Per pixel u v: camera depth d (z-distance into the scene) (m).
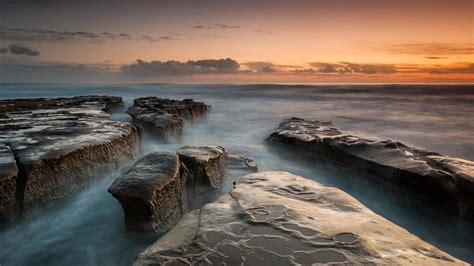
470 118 24.28
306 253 3.80
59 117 12.30
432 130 19.72
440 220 6.97
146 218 5.65
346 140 10.27
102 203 7.68
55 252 6.16
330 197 5.62
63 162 7.14
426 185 7.15
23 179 6.36
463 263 3.60
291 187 6.16
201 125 21.11
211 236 4.24
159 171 6.35
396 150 8.91
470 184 6.81
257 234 4.28
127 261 5.77
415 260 3.63
